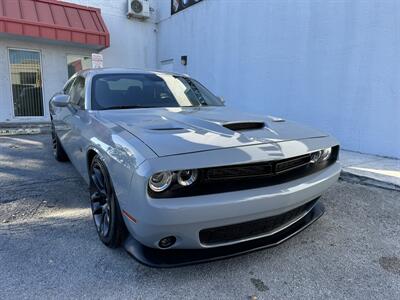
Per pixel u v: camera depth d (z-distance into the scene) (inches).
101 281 84.4
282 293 81.3
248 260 95.7
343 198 148.1
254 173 81.1
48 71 383.9
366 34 221.1
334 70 243.3
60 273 87.4
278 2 281.0
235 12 331.0
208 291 81.4
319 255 99.3
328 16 242.8
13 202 137.5
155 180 72.4
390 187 159.6
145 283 83.9
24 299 77.0
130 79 140.4
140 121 98.9
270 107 300.7
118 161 81.4
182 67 431.5
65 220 120.4
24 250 98.8
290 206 86.9
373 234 113.6
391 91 212.4
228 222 78.0
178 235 75.8
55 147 209.6
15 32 316.5
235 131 93.8
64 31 346.0
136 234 77.7
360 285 85.1
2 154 228.4
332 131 249.6
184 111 118.5
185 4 411.2
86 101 126.6
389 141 216.7
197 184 75.4
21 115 374.6
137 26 468.1
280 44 283.7
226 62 350.6
